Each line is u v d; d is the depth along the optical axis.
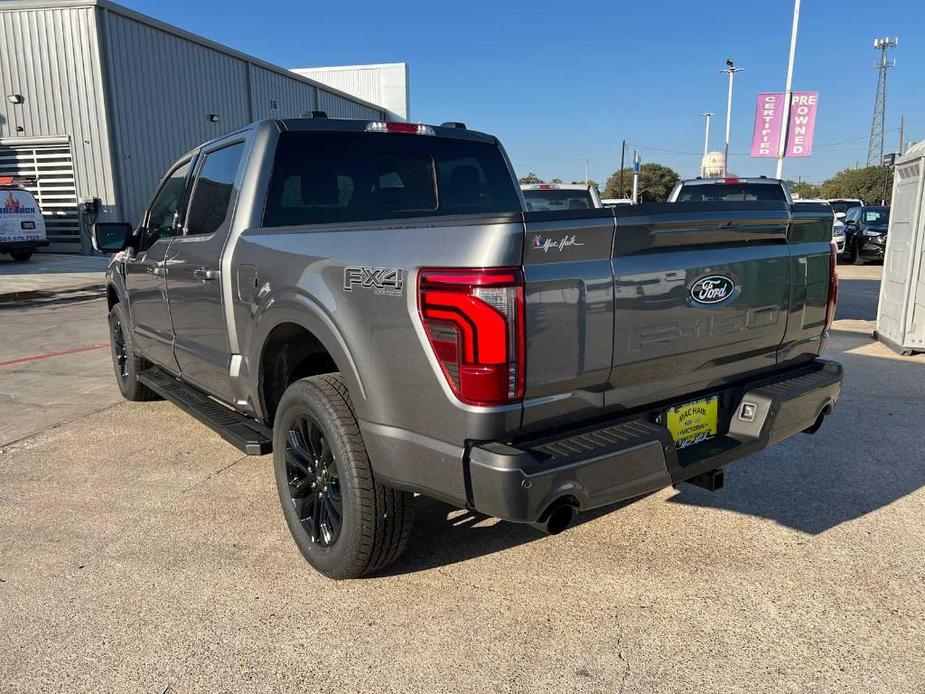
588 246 2.35
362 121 3.99
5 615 2.80
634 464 2.45
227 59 26.16
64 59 20.70
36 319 11.07
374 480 2.75
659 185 71.06
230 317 3.58
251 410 3.63
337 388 2.89
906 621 2.68
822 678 2.37
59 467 4.43
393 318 2.44
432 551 3.28
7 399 6.12
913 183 7.32
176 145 23.75
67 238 22.02
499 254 2.17
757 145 20.62
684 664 2.45
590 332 2.38
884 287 8.24
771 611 2.76
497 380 2.21
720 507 3.70
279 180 3.63
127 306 5.42
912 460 4.32
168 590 2.97
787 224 3.03
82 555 3.28
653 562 3.15
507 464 2.21
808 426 3.20
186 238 4.16
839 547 3.26
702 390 2.93
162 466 4.43
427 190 4.21
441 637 2.63
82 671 2.46
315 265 2.84
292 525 3.19
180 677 2.43
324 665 2.48
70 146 21.20
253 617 2.77
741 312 2.88
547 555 3.23
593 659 2.49
